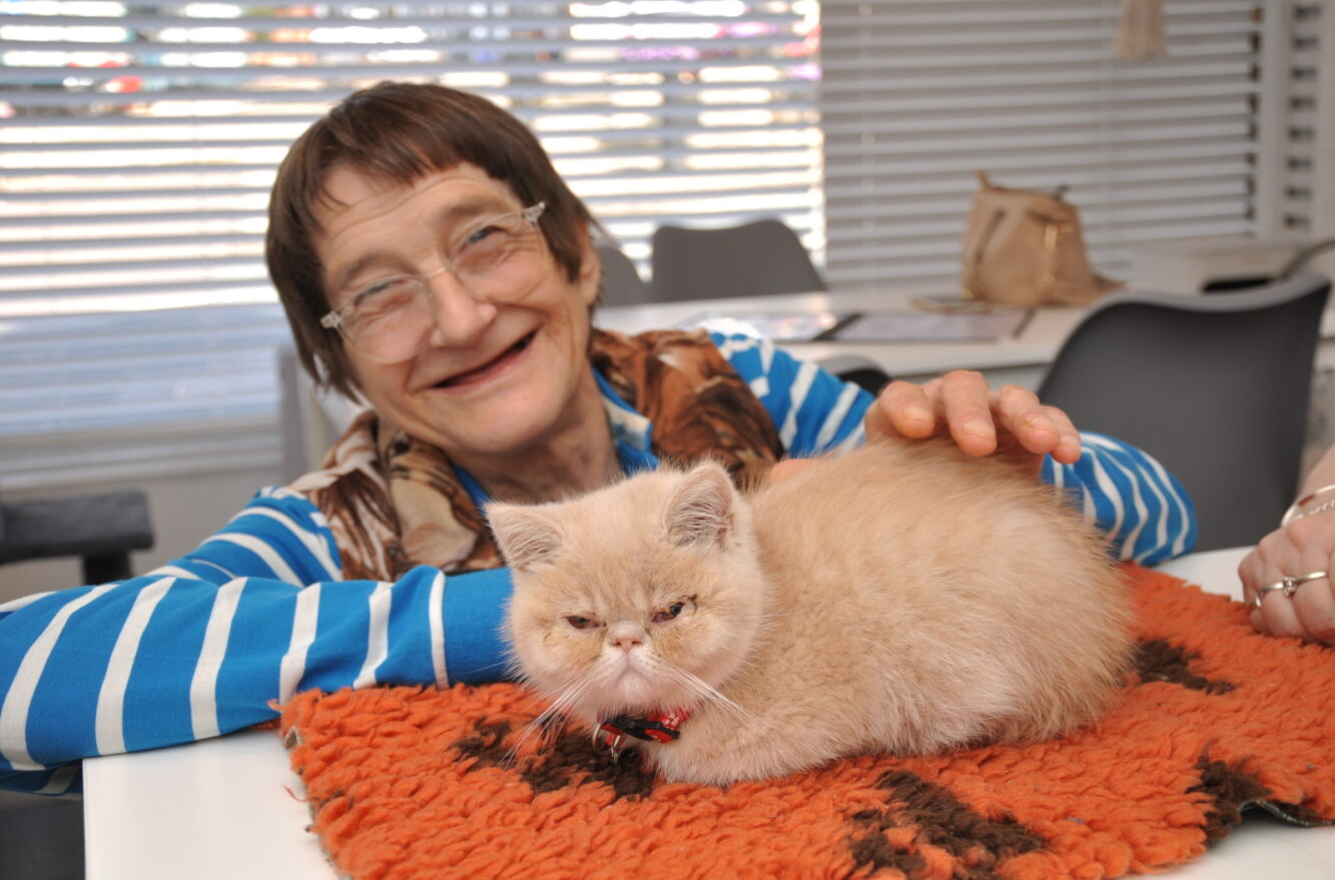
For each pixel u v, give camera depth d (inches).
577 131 188.5
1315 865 29.7
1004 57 207.5
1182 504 58.7
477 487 66.2
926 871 28.7
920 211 206.8
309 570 56.8
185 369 178.9
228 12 171.6
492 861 30.2
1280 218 223.0
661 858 30.2
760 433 66.3
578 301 63.6
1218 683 40.9
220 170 171.9
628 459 66.3
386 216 55.9
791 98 200.7
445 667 43.3
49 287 167.0
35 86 165.9
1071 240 138.7
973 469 42.5
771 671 36.3
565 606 38.1
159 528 180.1
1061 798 32.0
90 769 39.5
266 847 33.5
